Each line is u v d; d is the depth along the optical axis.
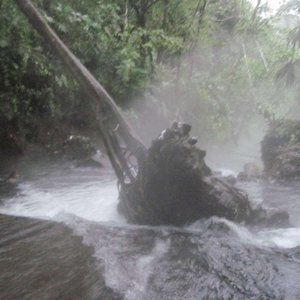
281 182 8.36
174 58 13.65
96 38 10.62
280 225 5.54
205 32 13.30
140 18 12.44
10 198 6.66
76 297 3.52
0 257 4.21
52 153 9.22
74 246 4.49
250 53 16.39
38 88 9.33
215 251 4.40
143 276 3.90
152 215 5.48
